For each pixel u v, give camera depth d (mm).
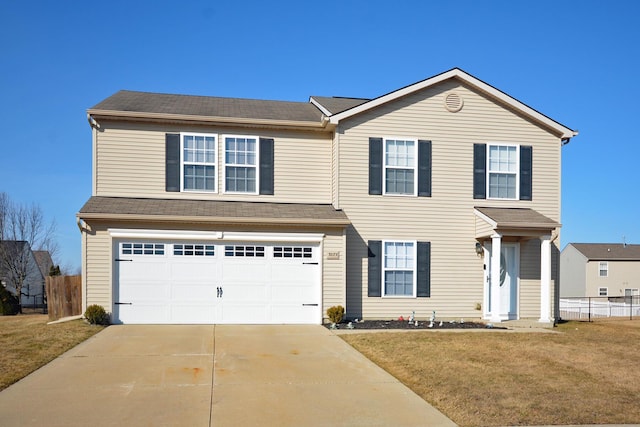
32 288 42531
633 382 8719
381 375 8914
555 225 14945
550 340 12516
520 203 16500
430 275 15906
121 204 14445
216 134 15641
